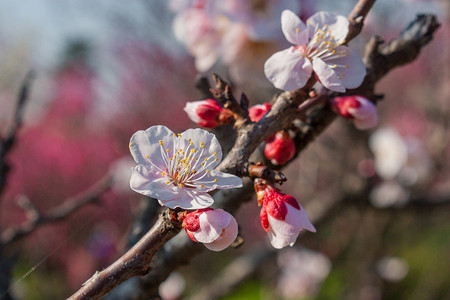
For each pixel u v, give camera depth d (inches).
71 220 283.1
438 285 221.9
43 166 337.4
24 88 83.4
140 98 327.3
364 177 148.6
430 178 156.3
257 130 47.1
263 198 44.7
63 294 262.5
